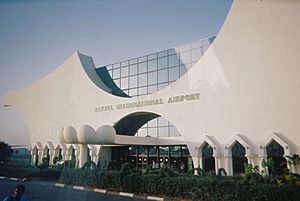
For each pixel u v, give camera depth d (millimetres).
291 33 15867
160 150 24062
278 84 15914
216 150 17641
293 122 15000
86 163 16328
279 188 9344
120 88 28766
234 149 17547
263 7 17312
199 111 19516
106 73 30484
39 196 11836
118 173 13852
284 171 12922
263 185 9586
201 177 11414
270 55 16531
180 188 11328
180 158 22531
